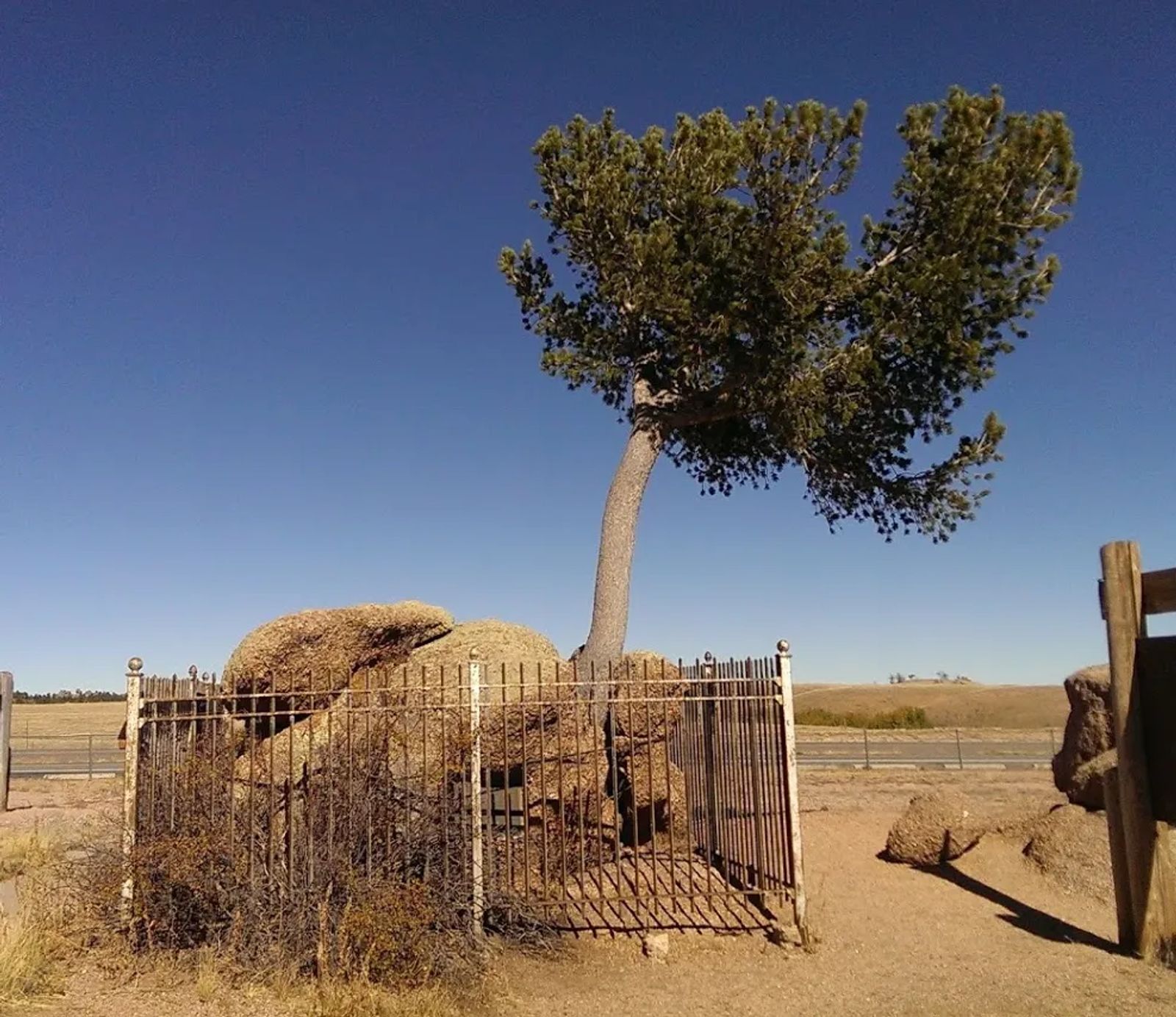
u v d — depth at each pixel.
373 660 11.77
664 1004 7.91
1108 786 9.71
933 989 8.38
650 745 9.61
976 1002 8.08
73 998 7.12
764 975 8.58
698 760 11.37
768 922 9.51
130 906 8.13
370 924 7.59
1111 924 10.34
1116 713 9.49
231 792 8.49
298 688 10.97
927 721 55.94
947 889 11.45
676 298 12.17
